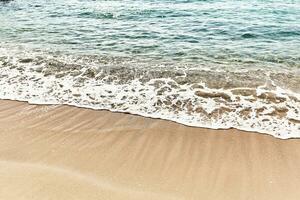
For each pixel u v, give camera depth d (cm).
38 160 579
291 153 599
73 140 645
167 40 1299
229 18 1659
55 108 770
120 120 716
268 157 590
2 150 610
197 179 534
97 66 1002
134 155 599
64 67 999
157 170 557
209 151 608
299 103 769
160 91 840
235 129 677
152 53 1140
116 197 483
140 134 664
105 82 897
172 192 503
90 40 1305
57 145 629
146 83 887
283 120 703
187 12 1820
